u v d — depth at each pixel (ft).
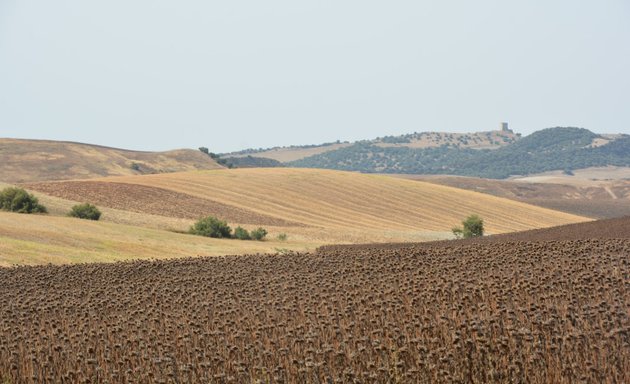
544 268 144.46
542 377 72.02
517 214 591.78
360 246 306.14
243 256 231.30
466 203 605.31
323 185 608.19
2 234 290.15
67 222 355.56
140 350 92.32
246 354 86.22
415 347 80.23
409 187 635.25
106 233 338.13
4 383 86.53
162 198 511.81
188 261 220.43
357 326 94.73
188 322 110.93
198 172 644.27
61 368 88.43
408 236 447.01
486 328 82.33
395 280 142.92
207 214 480.23
